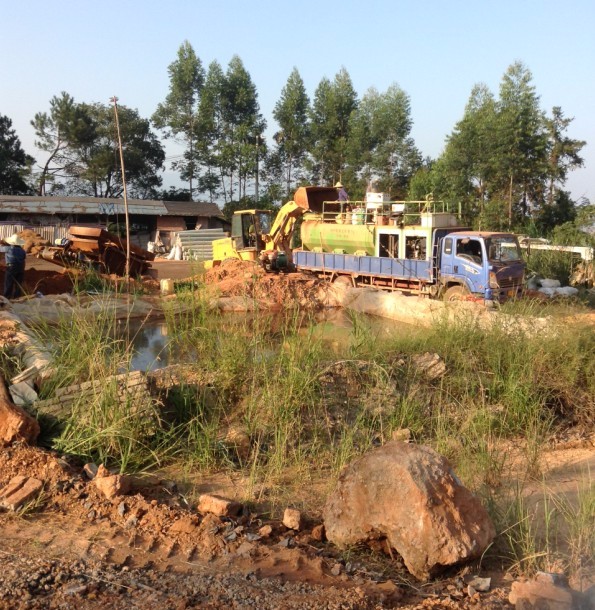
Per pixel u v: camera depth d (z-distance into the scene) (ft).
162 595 14.32
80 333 28.89
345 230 76.74
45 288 66.08
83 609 13.66
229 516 19.11
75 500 19.12
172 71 217.36
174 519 18.13
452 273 62.13
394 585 15.26
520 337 36.96
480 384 32.86
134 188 228.63
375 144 216.13
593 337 36.52
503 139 151.74
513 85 153.07
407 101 212.02
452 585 15.46
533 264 79.66
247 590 14.62
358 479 16.99
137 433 24.31
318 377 30.94
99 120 221.46
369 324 47.11
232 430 26.81
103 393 24.63
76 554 16.12
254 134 222.69
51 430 23.89
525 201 159.43
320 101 220.23
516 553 17.17
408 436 28.19
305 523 19.29
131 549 16.62
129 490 20.12
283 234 86.33
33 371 26.66
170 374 29.81
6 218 152.87
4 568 15.14
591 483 21.93
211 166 221.25
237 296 63.62
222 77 216.33
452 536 15.44
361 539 17.02
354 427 28.22
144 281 79.77
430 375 34.01
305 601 14.17
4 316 34.47
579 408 33.55
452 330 38.37
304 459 25.45
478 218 150.20
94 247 80.33
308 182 224.53
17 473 20.26
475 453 25.50
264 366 30.42
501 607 14.16
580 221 96.27
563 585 14.42
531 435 29.63
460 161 162.20
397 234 70.49
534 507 20.84
